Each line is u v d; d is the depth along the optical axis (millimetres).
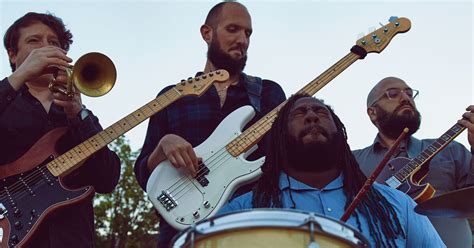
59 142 4465
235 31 5199
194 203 4406
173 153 4434
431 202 3709
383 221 3736
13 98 4316
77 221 4250
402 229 3754
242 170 4512
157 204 4402
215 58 5180
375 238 3660
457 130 4949
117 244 10258
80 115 4395
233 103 4977
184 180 4465
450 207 3775
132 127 4520
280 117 3990
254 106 4953
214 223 2721
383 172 5043
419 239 3811
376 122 5473
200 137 4828
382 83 5559
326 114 3936
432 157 4953
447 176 5059
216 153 4566
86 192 4215
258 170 4500
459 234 4852
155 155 4562
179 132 4852
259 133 4648
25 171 4254
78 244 4211
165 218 4367
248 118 4766
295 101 4055
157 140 4859
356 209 3748
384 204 3822
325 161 3832
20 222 4102
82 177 4449
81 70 4273
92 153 4340
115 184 4539
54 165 4262
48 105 4602
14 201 4156
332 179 3891
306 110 3928
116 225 10344
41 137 4402
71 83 4262
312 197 3801
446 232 4848
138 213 10477
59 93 4336
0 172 4242
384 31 5469
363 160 5348
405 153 5273
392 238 3688
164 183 4457
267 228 2701
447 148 5180
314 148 3791
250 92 5023
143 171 4664
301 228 2682
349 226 2723
